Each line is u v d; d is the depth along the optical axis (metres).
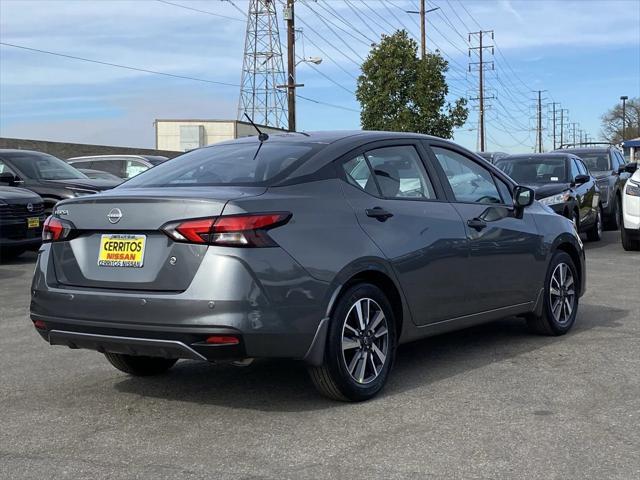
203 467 3.72
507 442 3.96
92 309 4.38
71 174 14.38
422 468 3.64
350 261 4.53
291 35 32.34
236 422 4.39
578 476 3.52
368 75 34.09
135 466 3.75
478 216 5.65
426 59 33.72
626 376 5.18
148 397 4.96
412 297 5.01
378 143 5.23
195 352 4.12
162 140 53.25
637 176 12.98
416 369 5.48
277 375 5.43
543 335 6.52
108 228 4.43
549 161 14.25
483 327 6.92
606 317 7.27
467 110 34.25
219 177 4.73
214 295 4.07
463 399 4.72
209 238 4.12
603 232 17.36
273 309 4.16
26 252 14.21
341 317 4.49
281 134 5.45
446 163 5.71
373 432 4.16
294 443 4.02
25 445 4.08
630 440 3.97
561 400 4.67
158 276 4.23
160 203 4.27
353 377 4.63
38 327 4.70
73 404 4.82
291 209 4.38
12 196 11.98
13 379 5.45
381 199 4.98
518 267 5.97
